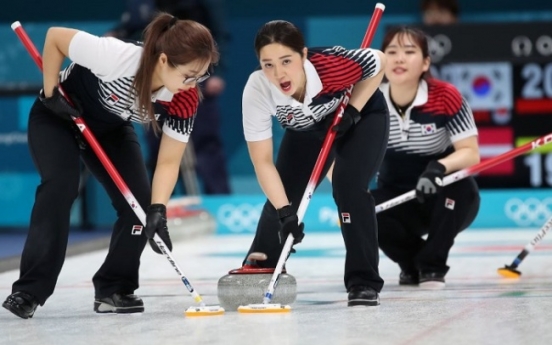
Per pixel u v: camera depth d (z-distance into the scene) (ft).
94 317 47.03
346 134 48.57
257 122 46.85
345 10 110.01
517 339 38.81
